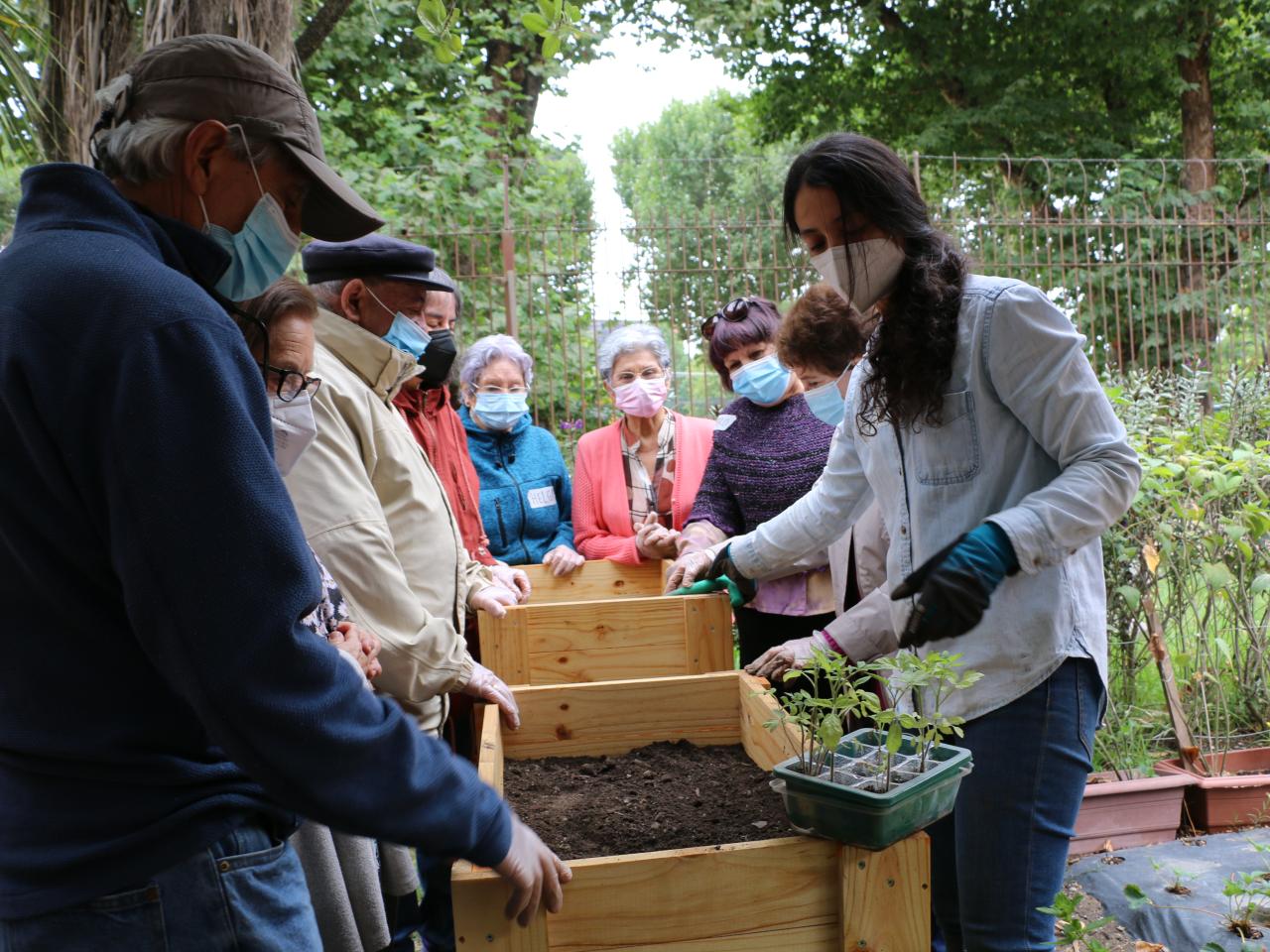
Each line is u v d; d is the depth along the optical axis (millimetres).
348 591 2131
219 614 1139
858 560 2904
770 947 1575
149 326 1168
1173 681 4176
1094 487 1875
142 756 1242
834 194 1971
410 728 1276
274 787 1180
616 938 1536
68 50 3559
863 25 16516
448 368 3320
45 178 1286
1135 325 13398
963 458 2039
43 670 1226
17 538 1202
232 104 1370
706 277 9078
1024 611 1984
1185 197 13836
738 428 3482
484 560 3402
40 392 1167
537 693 2348
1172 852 3617
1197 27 15219
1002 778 2002
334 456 2195
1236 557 4410
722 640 2865
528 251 8859
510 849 1367
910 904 1566
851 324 2965
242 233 1436
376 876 2143
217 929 1277
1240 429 4797
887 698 2705
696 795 2037
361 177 8750
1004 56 16469
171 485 1139
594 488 3799
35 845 1226
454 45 2461
